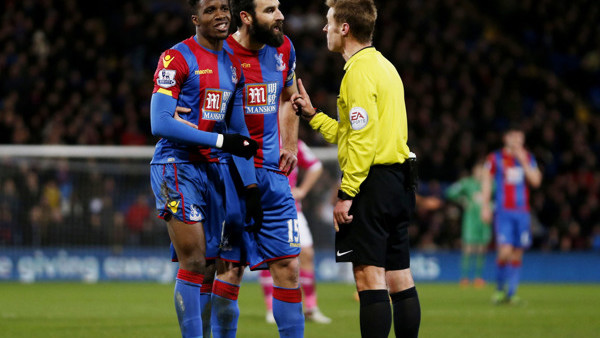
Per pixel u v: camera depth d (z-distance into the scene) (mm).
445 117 65062
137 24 68375
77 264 50031
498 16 86062
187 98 16047
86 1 70500
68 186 50281
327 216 49781
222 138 15625
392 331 23359
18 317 27609
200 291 17250
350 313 30484
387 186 15992
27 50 63031
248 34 17078
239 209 16812
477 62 75062
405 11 76312
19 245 49125
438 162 61406
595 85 81875
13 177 49344
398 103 16312
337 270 51281
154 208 51594
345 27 16375
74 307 31781
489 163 37375
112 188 51000
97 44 65625
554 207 60969
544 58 80500
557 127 69125
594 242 59188
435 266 56062
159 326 24922
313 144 57812
